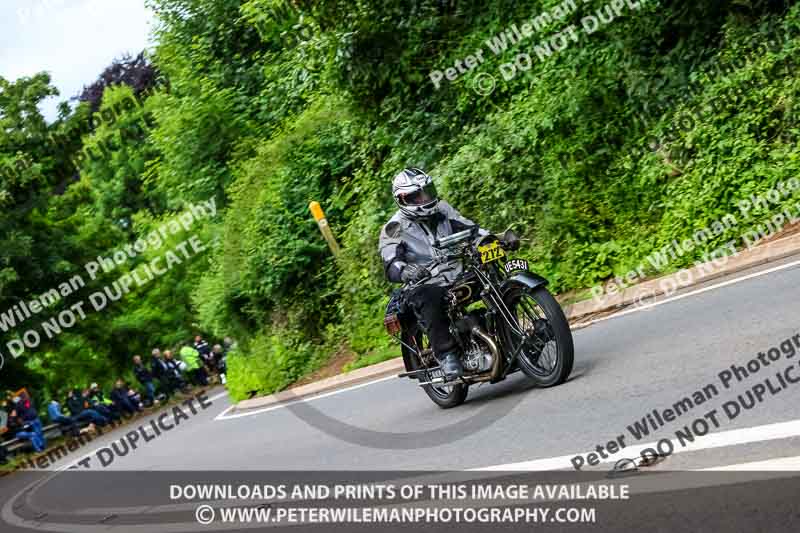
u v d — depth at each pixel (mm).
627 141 11914
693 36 11789
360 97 15812
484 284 6969
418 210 7316
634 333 7887
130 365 30906
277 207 16625
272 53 20547
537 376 7004
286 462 8164
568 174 11938
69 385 29969
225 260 17281
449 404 7742
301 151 17125
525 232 12172
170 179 23672
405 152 15164
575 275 11406
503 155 12523
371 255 14070
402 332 7871
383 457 6895
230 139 21719
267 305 16438
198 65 22328
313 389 13359
